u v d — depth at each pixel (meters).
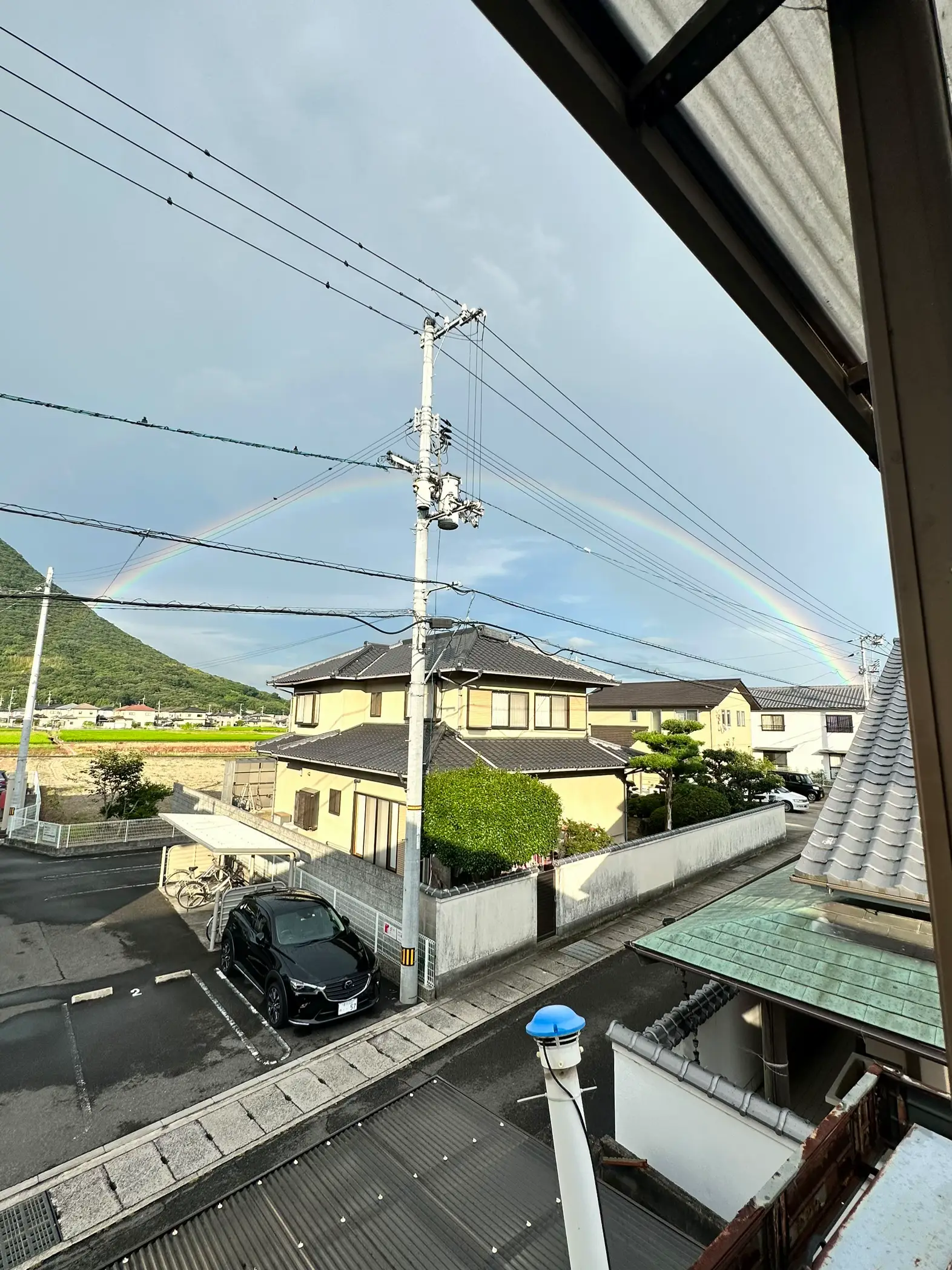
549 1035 2.26
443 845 9.32
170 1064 6.34
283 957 7.40
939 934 0.68
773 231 1.21
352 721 17.14
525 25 0.76
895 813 3.90
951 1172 2.27
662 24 0.87
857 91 0.76
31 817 18.03
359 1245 4.21
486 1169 4.89
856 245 0.76
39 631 18.58
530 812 9.83
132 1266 4.08
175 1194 4.66
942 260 0.69
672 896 12.41
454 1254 4.15
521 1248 4.19
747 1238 2.26
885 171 0.73
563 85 0.84
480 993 8.01
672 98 0.86
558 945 9.74
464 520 8.85
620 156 0.96
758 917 4.57
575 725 15.80
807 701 34.34
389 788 12.90
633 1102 4.73
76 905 11.48
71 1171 4.88
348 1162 4.98
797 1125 3.79
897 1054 4.53
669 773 15.79
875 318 0.75
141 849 16.30
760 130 1.03
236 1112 5.58
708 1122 4.25
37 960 8.94
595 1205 2.25
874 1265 1.90
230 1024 7.14
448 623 8.48
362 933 9.52
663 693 30.39
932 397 0.70
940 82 0.70
